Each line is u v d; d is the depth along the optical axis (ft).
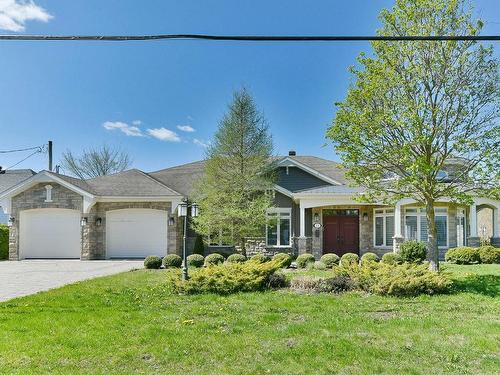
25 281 44.19
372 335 22.00
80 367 17.61
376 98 38.93
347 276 37.52
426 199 39.29
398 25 38.73
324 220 73.36
